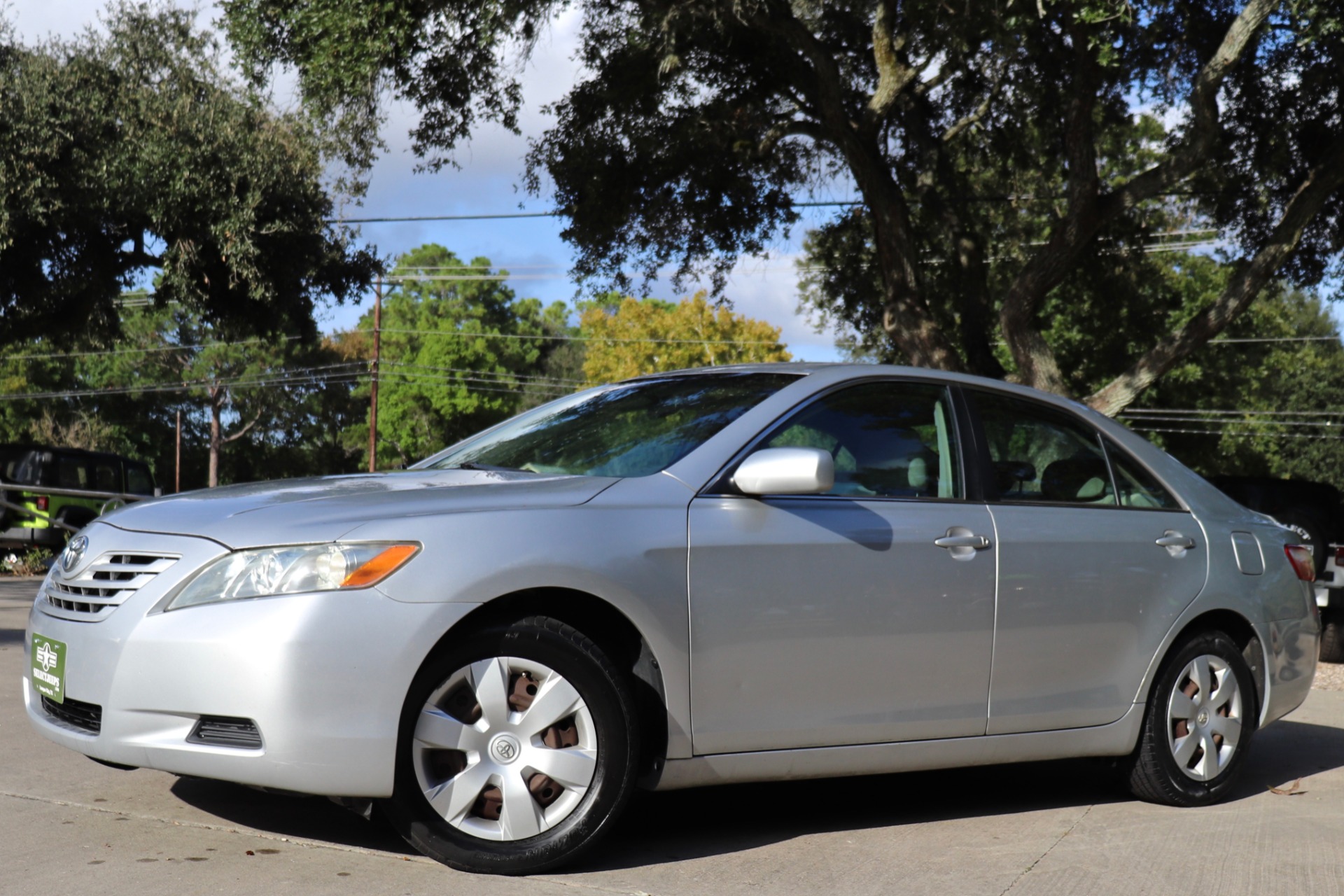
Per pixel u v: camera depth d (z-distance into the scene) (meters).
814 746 4.07
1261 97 17.41
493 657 3.61
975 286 19.38
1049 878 3.83
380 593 3.48
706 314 56.47
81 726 3.75
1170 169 14.90
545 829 3.64
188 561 3.57
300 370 67.88
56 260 19.81
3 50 18.73
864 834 4.30
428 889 3.42
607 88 17.55
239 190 19.48
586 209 18.34
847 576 4.10
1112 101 17.66
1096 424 5.07
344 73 14.61
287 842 3.83
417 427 68.44
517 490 3.83
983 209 22.98
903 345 16.92
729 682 3.91
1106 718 4.71
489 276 50.62
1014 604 4.45
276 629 3.41
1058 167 20.84
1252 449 51.28
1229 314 15.82
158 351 65.06
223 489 4.18
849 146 16.41
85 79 19.02
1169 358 15.94
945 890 3.66
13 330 20.98
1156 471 5.14
